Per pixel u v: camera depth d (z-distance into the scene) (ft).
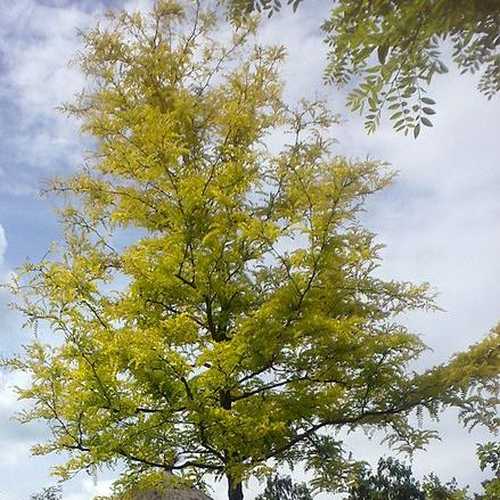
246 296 27.84
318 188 25.20
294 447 27.14
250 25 29.73
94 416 23.21
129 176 27.86
